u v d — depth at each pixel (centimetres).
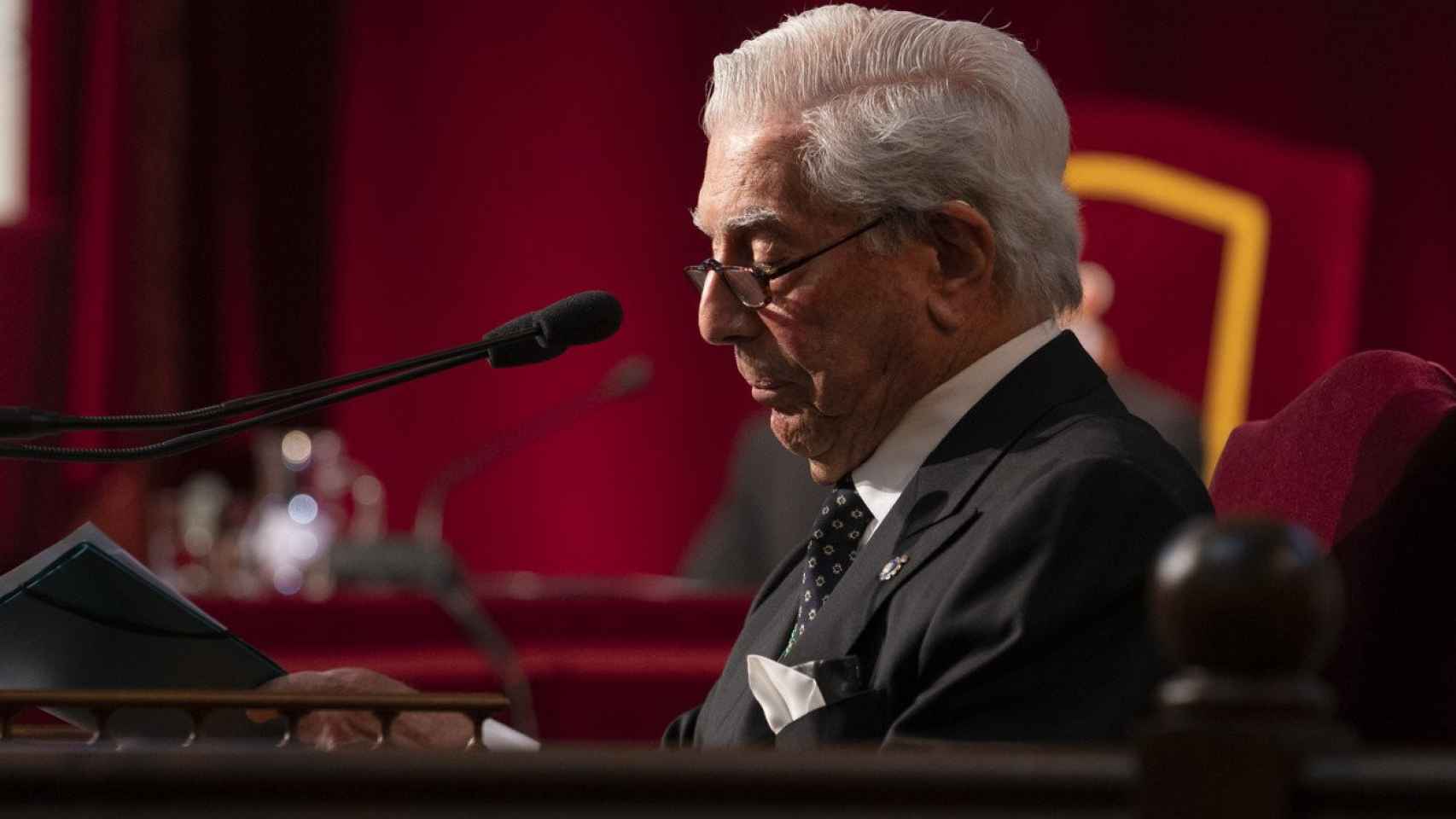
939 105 579
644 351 2522
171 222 2231
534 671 1040
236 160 2262
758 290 584
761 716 560
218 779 245
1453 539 524
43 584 510
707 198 599
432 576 1105
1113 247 2522
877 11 608
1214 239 2519
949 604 511
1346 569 537
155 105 2233
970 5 2478
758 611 655
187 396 2228
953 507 547
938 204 573
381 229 2469
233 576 1423
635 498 2505
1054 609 498
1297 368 2519
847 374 581
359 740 558
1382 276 2528
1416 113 2522
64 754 247
